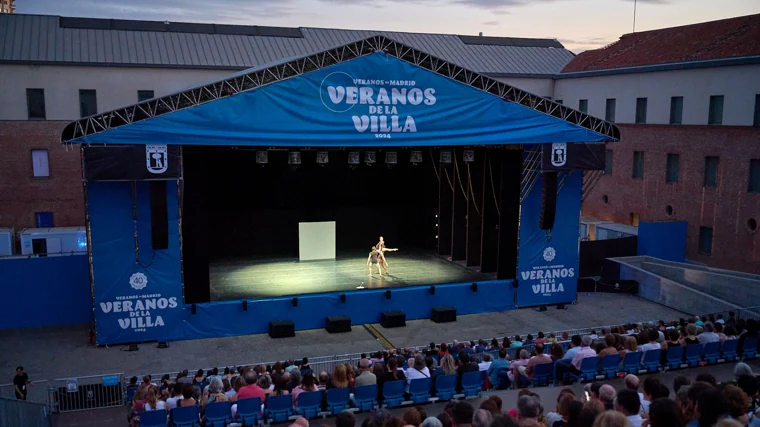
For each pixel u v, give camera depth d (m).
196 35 41.50
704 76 33.00
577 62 44.41
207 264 24.58
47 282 25.45
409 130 24.92
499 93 25.95
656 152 36.25
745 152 30.80
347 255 35.69
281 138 23.55
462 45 47.06
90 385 16.28
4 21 39.16
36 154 38.25
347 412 7.87
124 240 22.91
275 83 23.31
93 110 38.12
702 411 6.38
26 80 37.12
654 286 29.44
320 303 25.59
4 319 25.19
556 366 14.73
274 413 13.14
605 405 8.97
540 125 26.39
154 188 22.61
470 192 32.16
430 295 26.92
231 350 23.16
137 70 38.06
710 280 28.17
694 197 33.81
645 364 14.94
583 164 27.16
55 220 39.22
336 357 20.28
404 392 14.10
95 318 23.05
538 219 27.91
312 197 35.00
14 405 13.32
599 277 33.31
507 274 28.83
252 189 34.00
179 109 22.34
